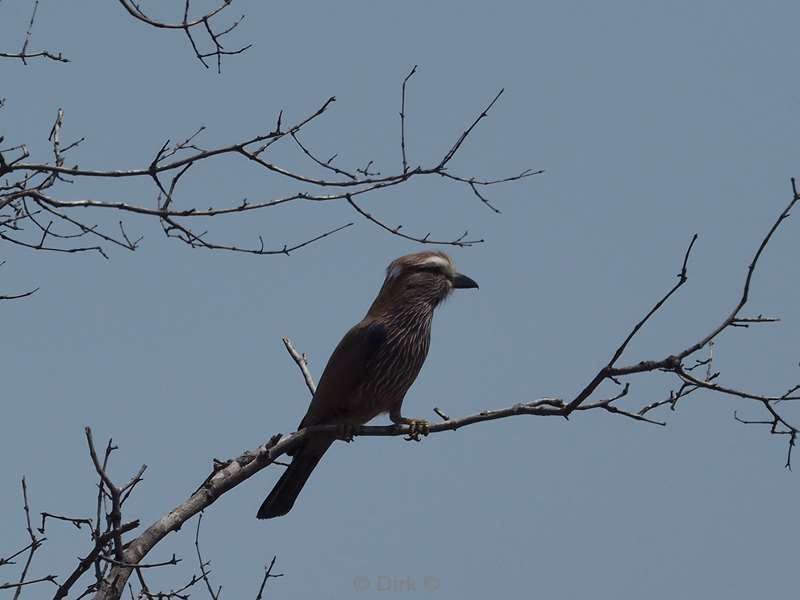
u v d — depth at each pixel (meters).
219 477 11.56
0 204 9.88
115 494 9.61
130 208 10.09
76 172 10.17
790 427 10.82
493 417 11.91
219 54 10.84
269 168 10.33
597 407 11.34
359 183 10.42
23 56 11.67
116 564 9.66
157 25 10.62
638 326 10.66
